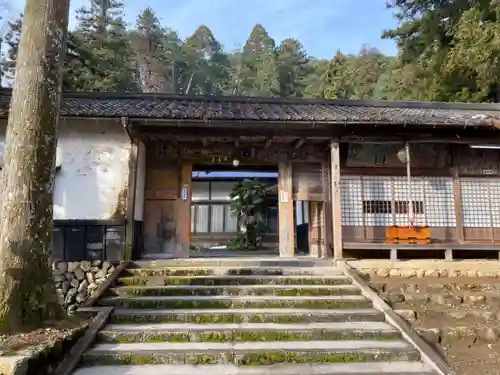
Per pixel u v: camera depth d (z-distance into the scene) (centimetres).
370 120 931
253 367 512
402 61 2284
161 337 582
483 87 1639
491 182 1064
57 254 898
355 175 1051
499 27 1371
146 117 905
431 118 974
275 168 1309
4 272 514
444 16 1967
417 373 492
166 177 1089
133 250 941
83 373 486
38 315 530
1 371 390
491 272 916
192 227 2277
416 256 1041
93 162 1005
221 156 1105
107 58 2822
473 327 623
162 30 5041
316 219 1176
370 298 723
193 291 745
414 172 1061
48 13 590
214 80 5244
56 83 591
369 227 1031
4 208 537
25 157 548
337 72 3928
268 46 5372
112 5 3250
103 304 691
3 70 2295
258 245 1998
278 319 645
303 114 1008
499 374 521
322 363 527
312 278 805
